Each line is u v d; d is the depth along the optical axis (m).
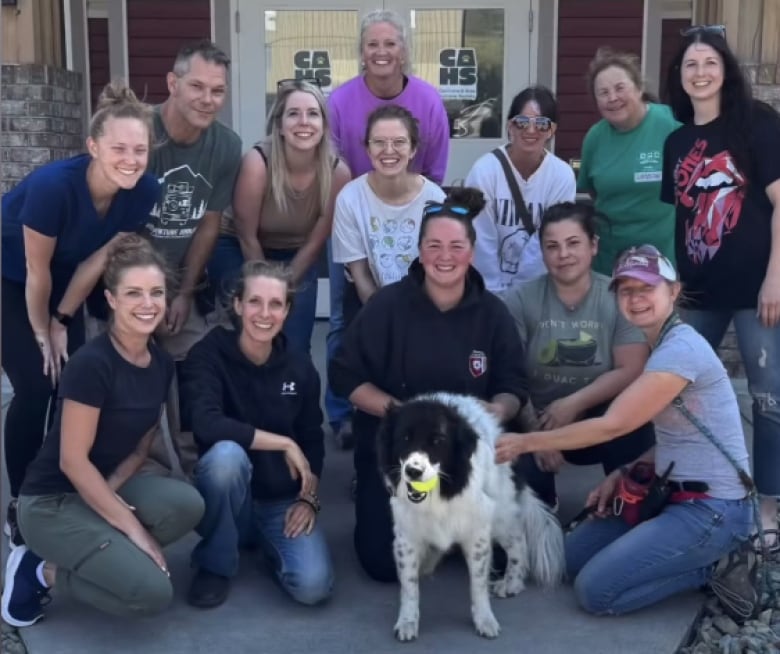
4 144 5.89
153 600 3.03
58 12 6.12
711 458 3.20
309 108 3.98
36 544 3.07
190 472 4.11
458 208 3.40
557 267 3.71
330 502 4.18
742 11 5.34
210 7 6.92
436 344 3.48
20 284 3.55
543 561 3.43
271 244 4.36
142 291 3.03
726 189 3.57
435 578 3.54
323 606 3.34
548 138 4.26
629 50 6.95
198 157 3.91
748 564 3.22
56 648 3.06
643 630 3.18
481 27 6.97
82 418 3.00
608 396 3.72
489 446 3.14
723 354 5.67
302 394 3.53
